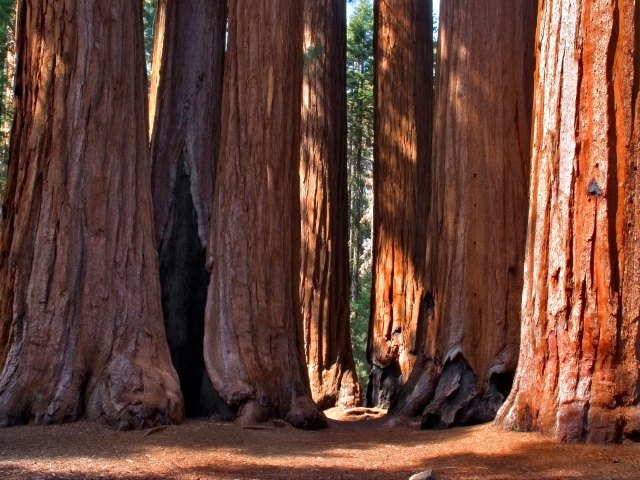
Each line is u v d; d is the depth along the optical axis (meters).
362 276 32.62
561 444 7.81
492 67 10.67
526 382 8.59
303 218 15.88
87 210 9.24
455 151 10.83
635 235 7.99
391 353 15.20
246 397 9.53
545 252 8.38
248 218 10.20
